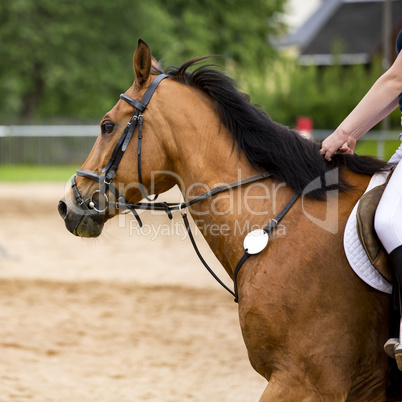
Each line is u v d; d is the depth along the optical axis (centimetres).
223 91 605
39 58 5822
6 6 5672
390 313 544
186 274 1702
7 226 2447
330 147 576
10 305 1366
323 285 544
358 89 5197
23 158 5266
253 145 593
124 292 1502
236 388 938
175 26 6688
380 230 530
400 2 7569
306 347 541
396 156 584
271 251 562
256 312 555
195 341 1155
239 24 7106
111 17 5953
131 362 1042
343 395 539
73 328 1217
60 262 1845
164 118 605
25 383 926
